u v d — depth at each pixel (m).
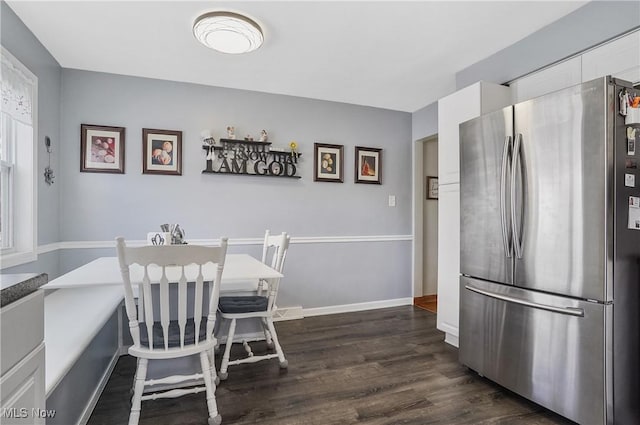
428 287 4.56
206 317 2.13
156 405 1.94
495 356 2.12
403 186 4.30
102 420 1.79
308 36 2.47
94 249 3.05
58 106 2.90
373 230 4.12
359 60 2.87
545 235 1.83
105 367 2.19
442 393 2.10
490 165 2.16
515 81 2.64
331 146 3.88
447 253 2.93
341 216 3.96
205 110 3.39
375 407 1.94
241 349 2.78
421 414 1.88
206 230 3.39
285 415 1.85
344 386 2.18
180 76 3.19
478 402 2.00
